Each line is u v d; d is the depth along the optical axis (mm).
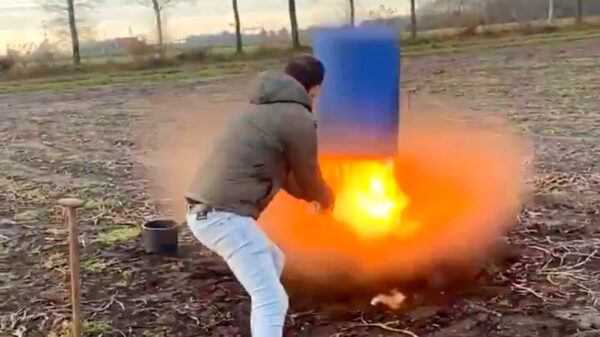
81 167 8898
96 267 5004
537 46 26219
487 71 19172
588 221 5770
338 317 4066
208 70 22172
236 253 3131
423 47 26719
